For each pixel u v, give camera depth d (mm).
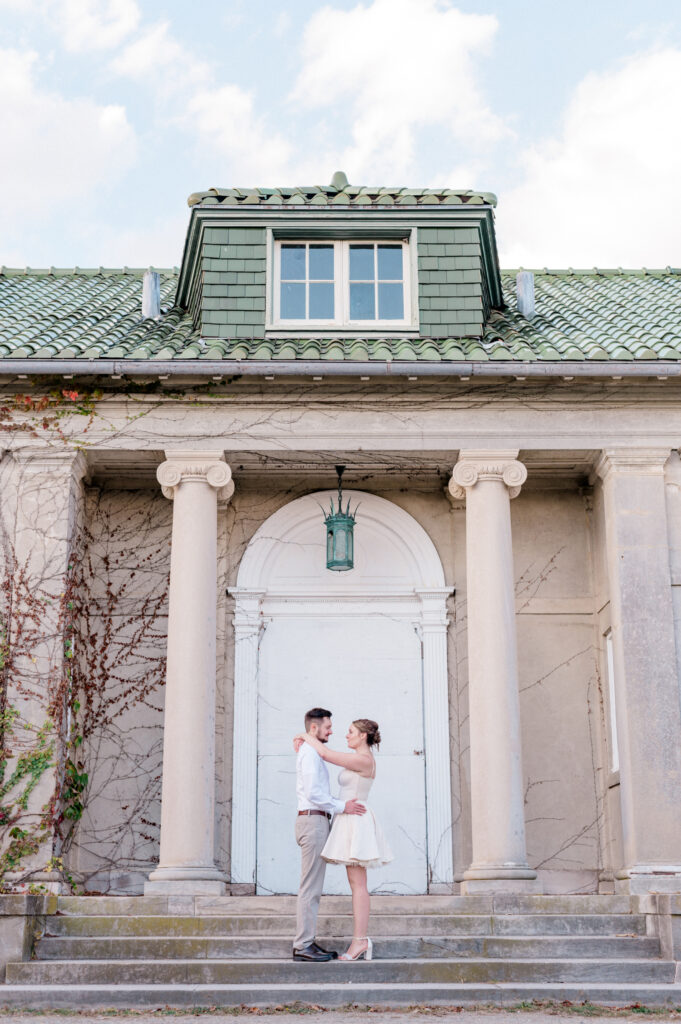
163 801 11805
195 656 12117
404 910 11102
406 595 13898
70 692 12477
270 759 13453
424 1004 8883
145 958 10039
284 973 9383
